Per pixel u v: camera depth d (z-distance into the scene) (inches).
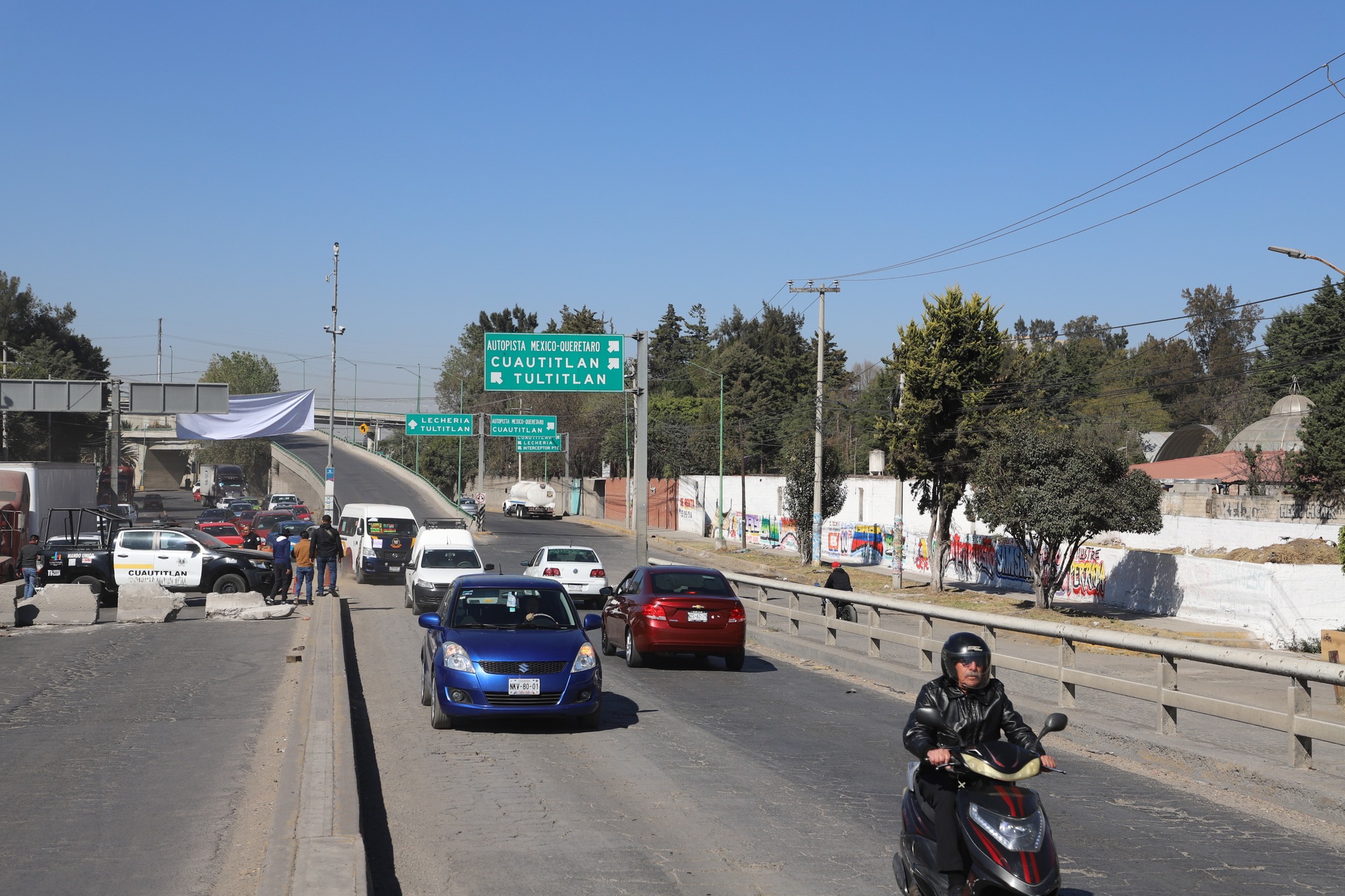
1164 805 350.3
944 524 1435.8
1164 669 426.6
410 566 1124.5
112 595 1093.8
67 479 1464.1
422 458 5211.6
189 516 3198.8
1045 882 182.7
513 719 506.3
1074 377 3496.6
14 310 3826.3
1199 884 266.7
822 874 271.1
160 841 298.2
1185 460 2036.2
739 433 3639.3
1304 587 959.0
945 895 199.5
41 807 335.3
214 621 968.9
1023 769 196.2
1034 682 642.8
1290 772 361.4
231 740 445.1
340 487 3636.8
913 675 618.5
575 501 3986.2
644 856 286.0
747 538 2647.6
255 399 1940.2
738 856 287.0
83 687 589.6
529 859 283.0
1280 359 2613.2
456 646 476.4
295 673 650.2
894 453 1424.7
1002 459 1179.9
